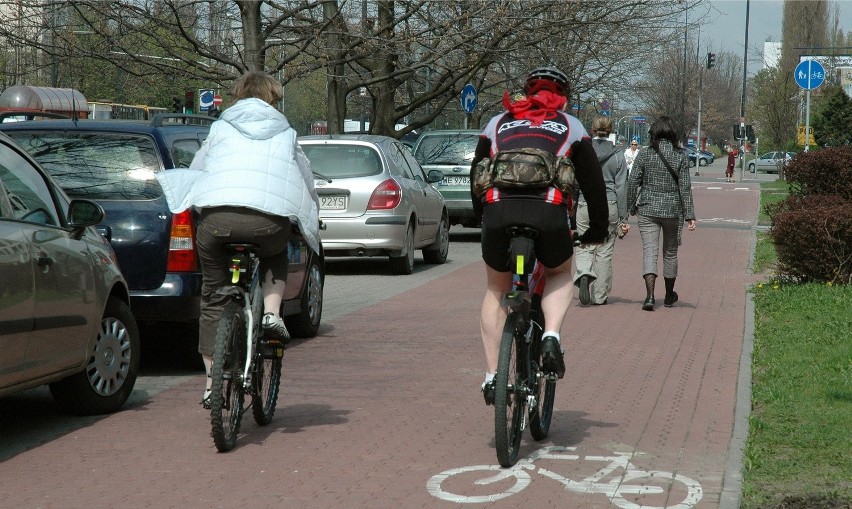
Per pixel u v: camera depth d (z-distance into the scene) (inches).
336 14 1202.6
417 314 730.8
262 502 316.5
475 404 452.8
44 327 385.4
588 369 528.7
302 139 986.7
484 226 353.4
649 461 362.3
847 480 337.7
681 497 321.4
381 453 372.8
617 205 755.4
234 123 388.2
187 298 502.3
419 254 1247.5
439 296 833.5
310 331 629.3
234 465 357.7
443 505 314.2
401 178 986.7
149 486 332.8
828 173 898.1
